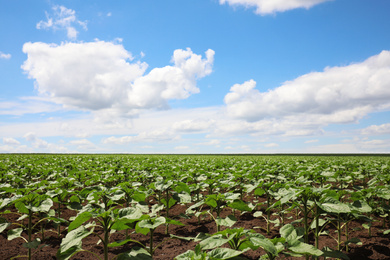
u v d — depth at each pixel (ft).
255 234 11.35
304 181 26.07
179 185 24.63
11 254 20.12
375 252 20.13
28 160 71.00
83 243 22.74
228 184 28.66
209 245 10.97
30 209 18.35
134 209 13.92
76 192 25.63
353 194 19.63
